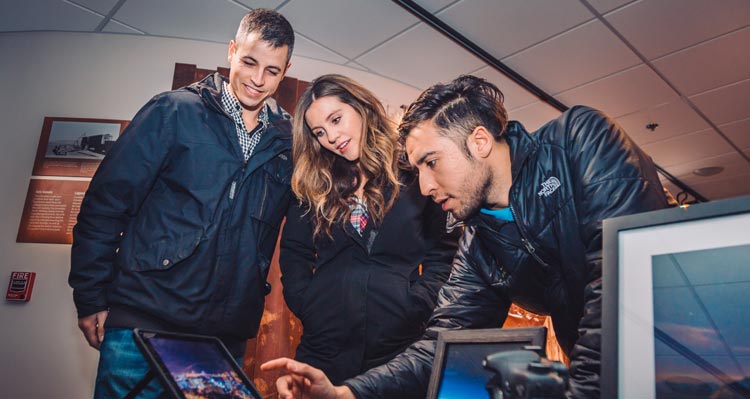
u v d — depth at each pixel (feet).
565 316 3.99
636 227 2.15
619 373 1.99
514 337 2.66
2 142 11.34
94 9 11.25
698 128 16.89
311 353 5.12
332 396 3.18
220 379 2.63
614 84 14.49
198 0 10.96
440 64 13.51
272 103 5.90
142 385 2.58
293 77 12.81
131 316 4.53
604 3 11.35
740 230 1.95
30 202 10.98
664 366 1.93
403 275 5.08
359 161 5.39
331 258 5.31
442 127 3.66
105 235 4.72
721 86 14.56
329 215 5.28
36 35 11.97
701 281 1.97
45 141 11.34
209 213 4.87
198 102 5.27
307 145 5.50
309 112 5.34
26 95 11.64
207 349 2.80
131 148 4.83
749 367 1.79
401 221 5.17
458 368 2.79
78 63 11.85
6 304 10.44
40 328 10.38
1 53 11.84
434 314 4.29
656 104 15.51
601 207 3.17
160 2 11.03
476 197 3.74
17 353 10.23
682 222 2.07
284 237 5.66
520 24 12.00
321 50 12.92
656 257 2.08
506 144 3.85
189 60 12.16
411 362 3.67
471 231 4.37
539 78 14.19
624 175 3.18
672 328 1.96
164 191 5.04
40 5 11.09
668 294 2.02
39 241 10.77
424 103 3.76
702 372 1.87
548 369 1.87
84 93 11.69
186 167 4.97
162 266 4.62
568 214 3.58
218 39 12.26
